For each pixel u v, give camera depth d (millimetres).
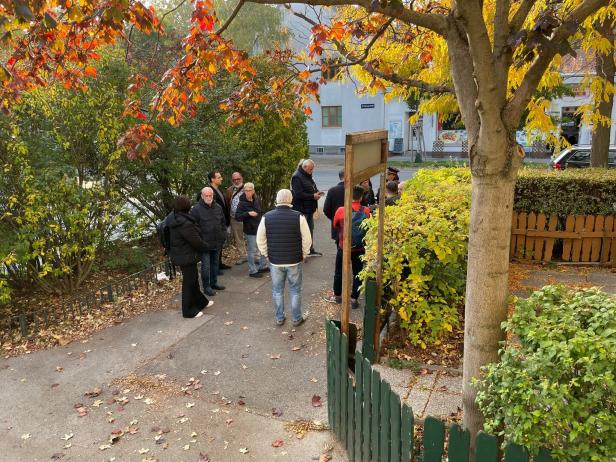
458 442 2561
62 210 6969
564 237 8117
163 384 4988
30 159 6703
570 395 2197
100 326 6473
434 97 6379
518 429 2240
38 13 3217
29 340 6105
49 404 4699
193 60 4363
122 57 8164
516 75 4750
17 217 6500
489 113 2623
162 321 6582
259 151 12289
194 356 5566
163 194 9938
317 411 4430
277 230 6004
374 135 3979
